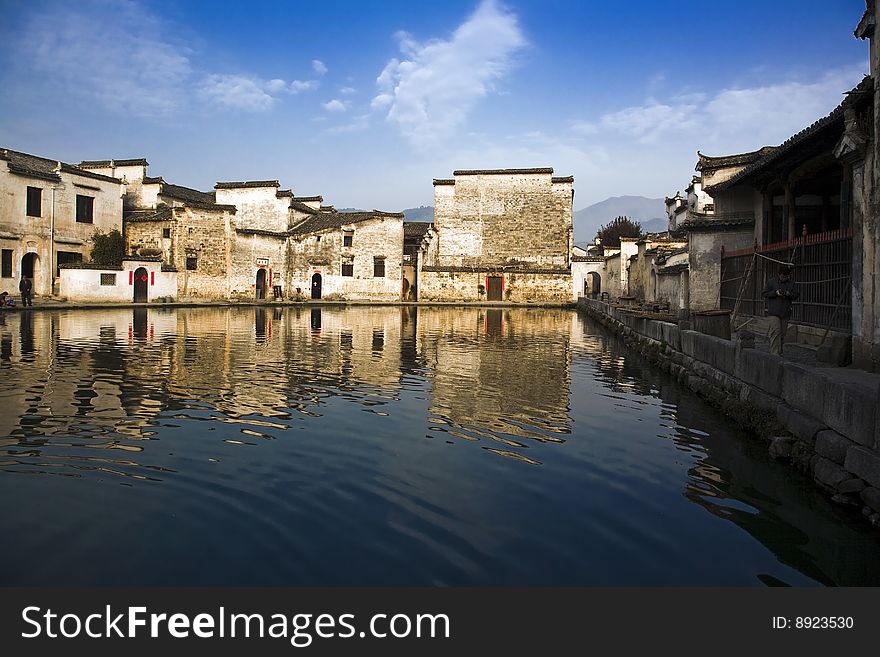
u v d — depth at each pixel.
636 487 6.67
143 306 36.12
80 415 9.18
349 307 43.97
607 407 10.61
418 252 52.31
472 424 9.25
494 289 51.62
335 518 5.69
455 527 5.55
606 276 53.66
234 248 44.25
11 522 5.44
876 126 9.62
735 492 6.54
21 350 16.12
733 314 17.33
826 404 6.96
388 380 12.87
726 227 21.56
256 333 22.34
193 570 4.73
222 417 9.26
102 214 39.97
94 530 5.33
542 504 6.14
